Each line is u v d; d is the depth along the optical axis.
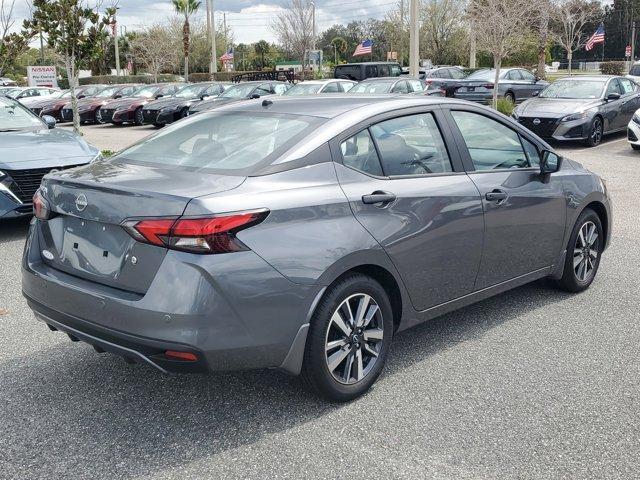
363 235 3.59
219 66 61.44
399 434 3.37
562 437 3.32
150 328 3.12
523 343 4.53
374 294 3.73
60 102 27.00
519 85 23.48
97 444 3.30
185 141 4.01
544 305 5.29
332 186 3.59
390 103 4.12
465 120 4.49
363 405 3.67
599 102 15.48
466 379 3.98
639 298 5.44
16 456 3.20
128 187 3.31
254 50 80.88
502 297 5.50
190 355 3.10
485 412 3.58
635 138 13.90
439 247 4.06
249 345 3.21
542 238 4.94
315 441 3.31
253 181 3.38
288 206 3.34
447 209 4.08
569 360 4.25
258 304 3.20
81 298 3.37
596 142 15.43
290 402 3.71
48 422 3.52
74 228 3.55
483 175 4.44
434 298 4.16
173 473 3.05
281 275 3.25
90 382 3.99
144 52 55.56
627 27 89.00
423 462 3.12
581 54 91.94
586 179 5.39
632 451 3.20
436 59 45.97
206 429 3.44
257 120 4.03
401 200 3.84
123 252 3.29
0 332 4.79
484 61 45.00
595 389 3.85
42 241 3.82
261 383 3.95
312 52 46.00
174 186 3.29
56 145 7.99
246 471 3.06
